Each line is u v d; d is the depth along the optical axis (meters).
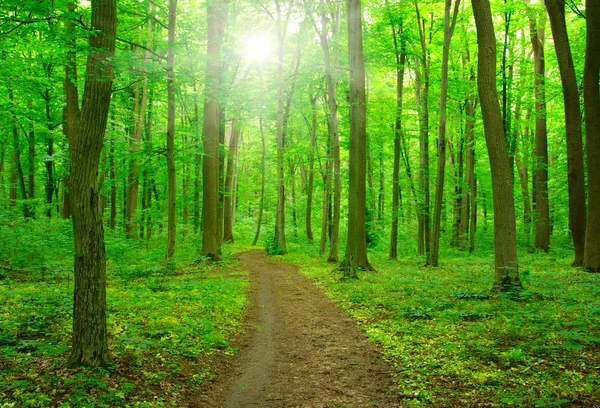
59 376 5.01
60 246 14.74
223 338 8.06
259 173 46.28
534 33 21.72
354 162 14.99
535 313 8.04
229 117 27.83
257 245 36.28
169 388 5.45
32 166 21.97
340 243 31.27
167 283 13.01
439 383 5.52
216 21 17.78
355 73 15.30
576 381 5.01
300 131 31.25
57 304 9.05
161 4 16.98
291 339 8.41
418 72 22.27
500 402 4.69
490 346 6.60
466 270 15.74
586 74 14.27
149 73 9.43
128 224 21.94
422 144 22.25
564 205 24.81
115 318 8.21
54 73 17.92
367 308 10.38
